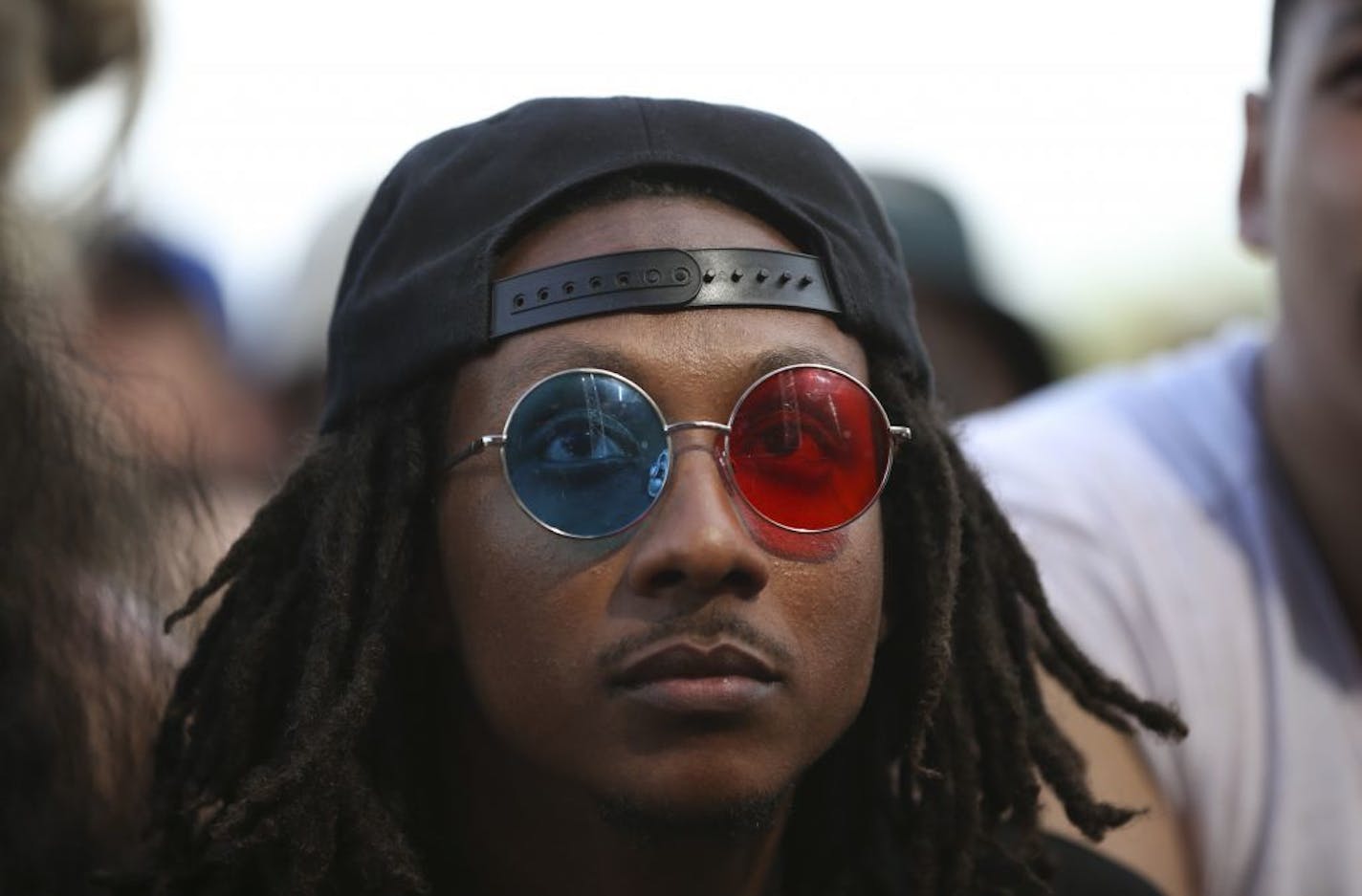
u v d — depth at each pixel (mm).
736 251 3559
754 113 3836
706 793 3412
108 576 4695
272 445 7570
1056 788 3965
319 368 7379
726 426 3465
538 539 3465
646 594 3402
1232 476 5324
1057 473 5316
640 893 3695
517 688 3484
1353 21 4988
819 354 3580
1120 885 4379
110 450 4770
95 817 4500
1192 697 5074
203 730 3852
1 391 4605
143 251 7340
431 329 3609
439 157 3820
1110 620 5113
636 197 3633
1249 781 5047
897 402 3764
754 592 3428
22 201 5129
